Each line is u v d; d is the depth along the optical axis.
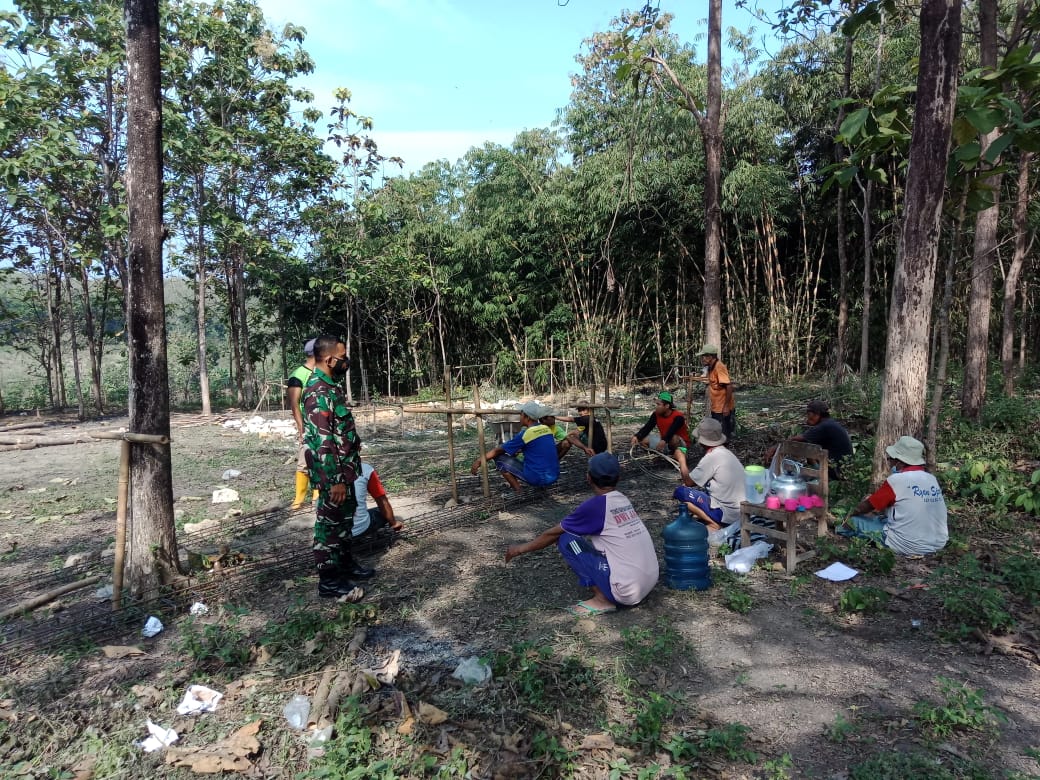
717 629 4.21
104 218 13.25
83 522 6.91
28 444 11.62
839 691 3.50
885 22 10.17
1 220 15.59
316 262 18.14
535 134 17.83
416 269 18.09
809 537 5.64
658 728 3.15
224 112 15.17
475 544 5.87
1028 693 3.40
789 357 16.28
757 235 16.11
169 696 3.61
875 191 15.19
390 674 3.74
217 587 4.89
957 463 7.08
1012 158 11.91
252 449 11.05
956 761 2.90
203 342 15.63
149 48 4.68
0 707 3.52
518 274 18.78
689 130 15.43
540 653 3.88
